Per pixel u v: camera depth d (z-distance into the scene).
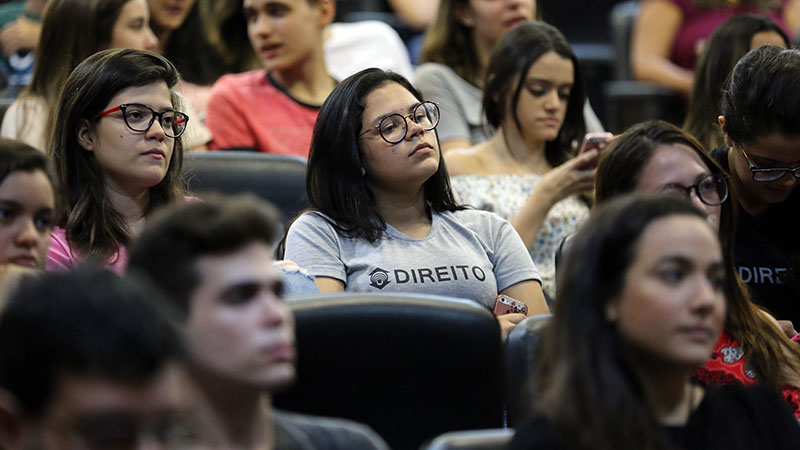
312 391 4.92
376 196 6.52
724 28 8.42
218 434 3.61
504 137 8.40
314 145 6.48
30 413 2.90
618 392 3.92
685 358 3.96
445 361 5.06
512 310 6.37
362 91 6.42
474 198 8.09
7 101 9.15
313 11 9.40
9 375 2.92
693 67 11.99
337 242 6.35
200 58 10.54
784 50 6.21
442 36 9.83
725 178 5.58
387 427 5.02
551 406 3.96
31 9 11.13
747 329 5.47
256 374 3.58
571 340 4.02
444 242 6.50
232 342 3.58
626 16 13.08
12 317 2.95
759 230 6.60
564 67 8.25
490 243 6.67
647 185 5.54
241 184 7.98
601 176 5.72
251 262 3.64
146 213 6.57
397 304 5.05
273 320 3.61
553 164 8.48
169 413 2.92
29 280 3.08
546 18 14.95
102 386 2.85
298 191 8.03
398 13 15.21
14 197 4.53
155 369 2.89
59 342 2.87
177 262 3.62
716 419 4.22
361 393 4.99
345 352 4.96
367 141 6.38
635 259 4.00
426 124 6.47
